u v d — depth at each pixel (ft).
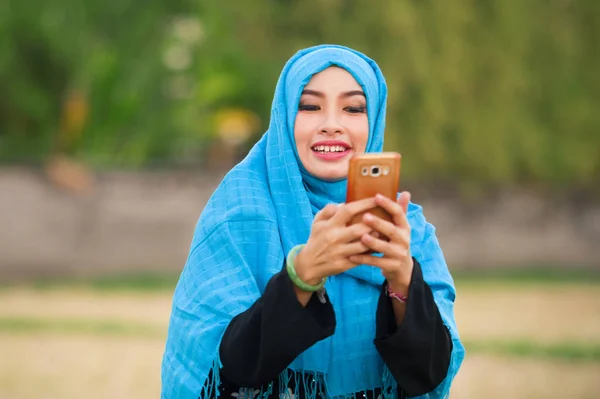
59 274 71.05
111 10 80.74
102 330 45.47
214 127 86.84
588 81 84.23
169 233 73.67
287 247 11.91
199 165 81.00
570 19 82.69
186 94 86.53
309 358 11.60
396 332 10.59
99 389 31.96
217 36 82.28
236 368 10.69
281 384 11.55
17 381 33.24
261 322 10.49
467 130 79.51
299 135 12.18
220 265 11.84
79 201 71.67
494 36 79.20
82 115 72.59
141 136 85.25
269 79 81.71
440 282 12.37
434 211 80.02
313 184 12.36
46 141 82.28
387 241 10.20
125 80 83.10
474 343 41.14
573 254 81.15
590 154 83.66
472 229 80.23
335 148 12.15
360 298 11.84
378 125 12.68
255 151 12.80
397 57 76.74
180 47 85.40
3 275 69.82
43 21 77.51
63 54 78.54
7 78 78.64
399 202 10.34
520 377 33.68
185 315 11.72
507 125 81.00
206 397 11.10
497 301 58.18
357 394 11.86
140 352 39.70
